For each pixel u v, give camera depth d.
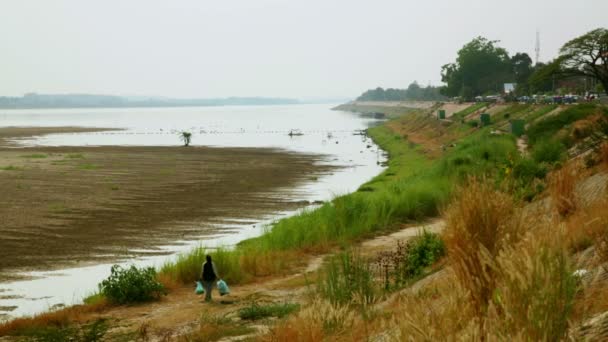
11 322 18.53
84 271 27.84
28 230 36.12
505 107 93.44
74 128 171.00
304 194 50.19
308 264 24.72
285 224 31.48
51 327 17.53
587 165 19.12
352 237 28.75
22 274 27.36
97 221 38.81
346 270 12.54
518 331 3.98
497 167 34.06
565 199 11.91
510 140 50.81
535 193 17.92
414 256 17.25
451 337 4.40
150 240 34.03
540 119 68.31
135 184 54.72
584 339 4.35
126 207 43.56
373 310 9.91
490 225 6.18
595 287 5.73
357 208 31.98
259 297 19.36
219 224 38.34
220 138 129.50
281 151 93.56
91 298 21.64
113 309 19.58
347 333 8.91
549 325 4.05
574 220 10.20
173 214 41.31
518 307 4.18
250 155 85.44
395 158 79.50
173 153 87.44
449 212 6.63
